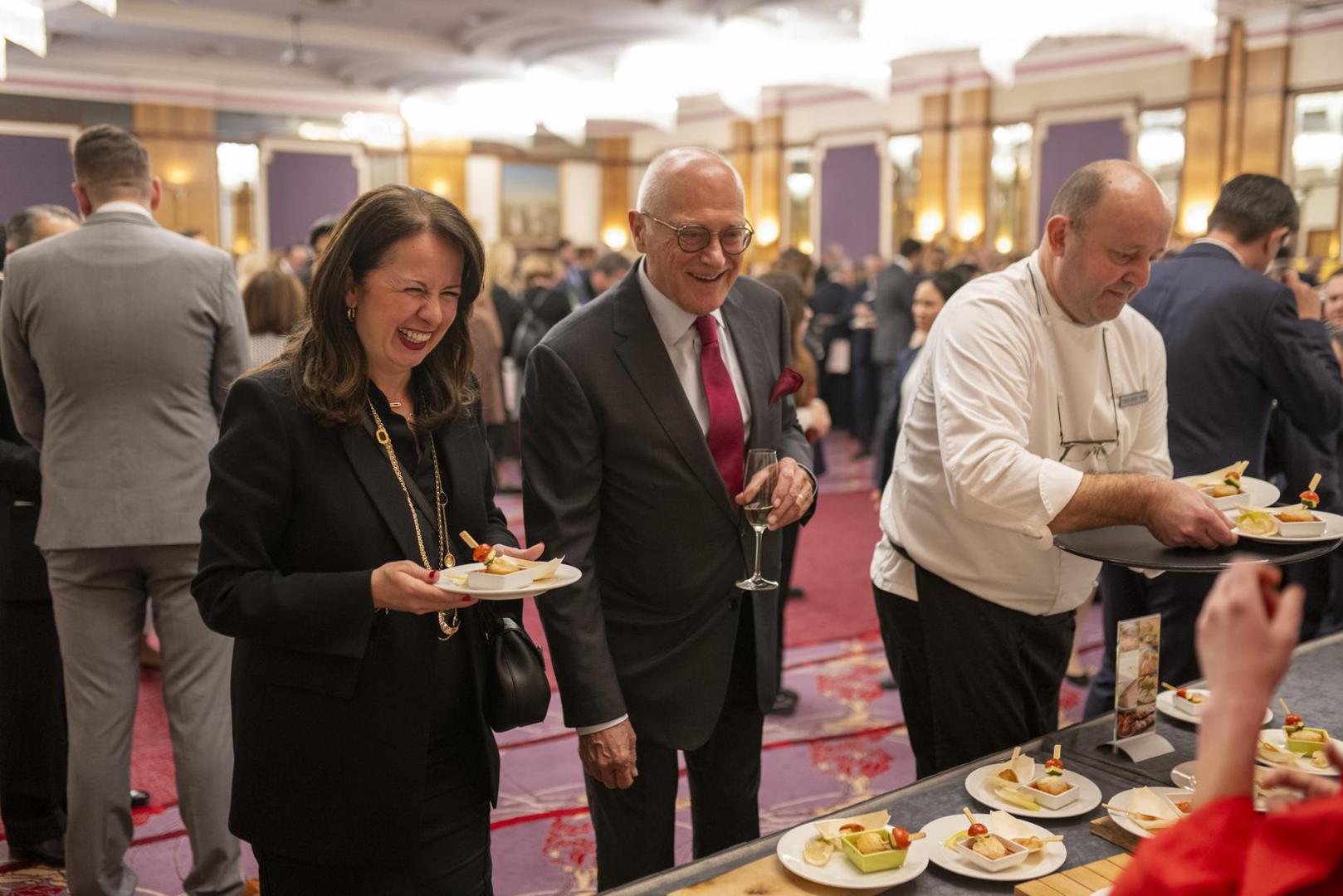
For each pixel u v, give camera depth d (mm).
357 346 1479
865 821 1448
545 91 13828
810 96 15812
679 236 1771
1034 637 2021
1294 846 720
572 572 1468
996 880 1347
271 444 1448
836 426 10953
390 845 1478
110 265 2254
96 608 2307
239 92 15180
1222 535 1490
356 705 1462
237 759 1517
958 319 1847
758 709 2014
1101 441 1953
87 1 7945
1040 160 13367
